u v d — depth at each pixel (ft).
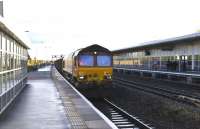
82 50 72.23
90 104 47.85
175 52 111.75
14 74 54.08
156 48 128.67
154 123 45.88
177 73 107.96
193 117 46.85
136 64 153.89
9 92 47.29
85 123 33.83
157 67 127.54
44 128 31.17
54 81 98.84
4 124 32.86
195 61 96.58
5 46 43.06
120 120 47.32
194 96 66.54
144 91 80.64
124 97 73.36
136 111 56.18
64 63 131.85
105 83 72.18
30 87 77.15
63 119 35.91
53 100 52.37
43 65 374.22
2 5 52.54
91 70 72.08
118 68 191.62
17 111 41.09
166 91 78.18
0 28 37.06
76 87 74.43
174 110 52.60
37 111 41.19
